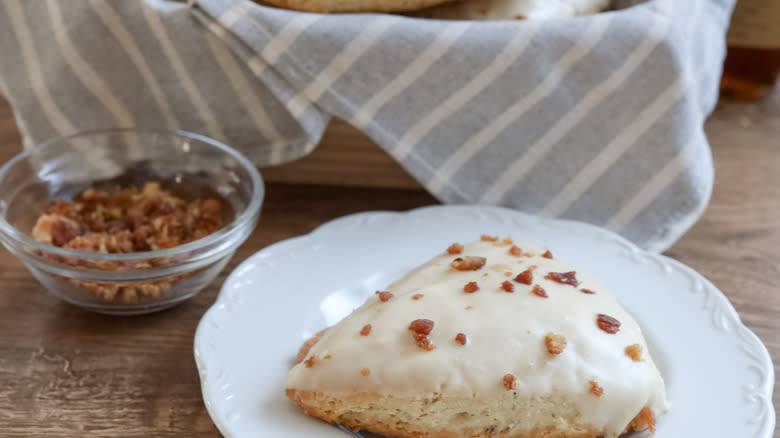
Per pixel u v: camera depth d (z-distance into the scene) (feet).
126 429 1.38
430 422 1.33
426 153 1.64
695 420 1.34
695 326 1.46
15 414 1.39
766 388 1.38
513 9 1.64
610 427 1.33
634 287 1.52
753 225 1.71
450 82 1.59
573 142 1.63
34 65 1.67
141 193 1.69
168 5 1.61
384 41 1.57
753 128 1.94
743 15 1.92
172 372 1.45
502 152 1.64
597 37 1.57
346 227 1.61
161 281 1.49
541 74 1.59
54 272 1.47
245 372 1.39
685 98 1.59
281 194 1.75
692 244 1.67
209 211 1.64
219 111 1.70
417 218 1.63
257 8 1.58
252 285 1.51
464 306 1.38
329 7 1.59
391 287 1.47
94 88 1.68
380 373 1.32
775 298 1.57
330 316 1.49
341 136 1.72
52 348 1.48
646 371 1.35
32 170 1.63
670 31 1.57
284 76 1.59
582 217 1.67
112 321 1.53
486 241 1.54
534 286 1.41
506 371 1.32
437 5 1.65
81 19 1.61
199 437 1.37
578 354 1.34
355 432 1.34
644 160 1.63
